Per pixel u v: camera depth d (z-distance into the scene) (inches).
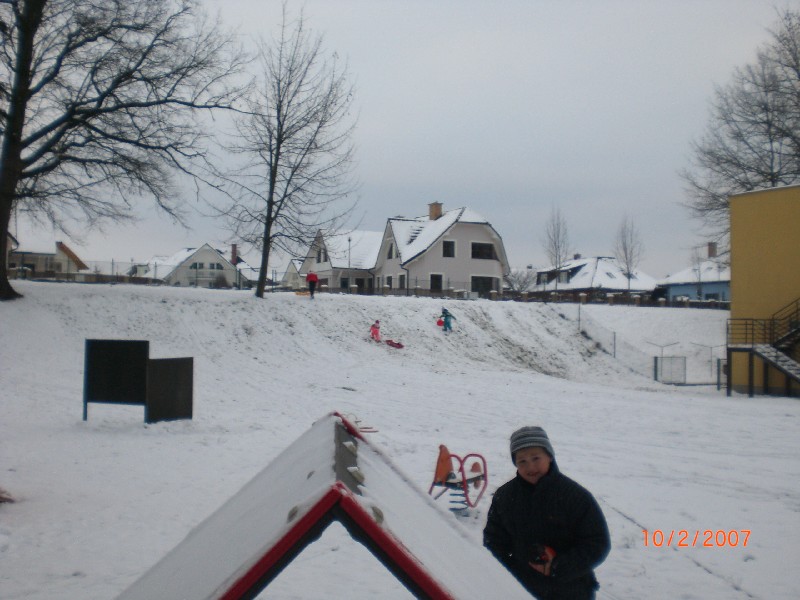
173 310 1147.3
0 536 265.7
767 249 1275.8
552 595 143.0
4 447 444.5
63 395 706.2
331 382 925.8
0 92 693.9
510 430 616.1
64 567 236.4
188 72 1083.3
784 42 1631.4
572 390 964.6
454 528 116.3
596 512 146.3
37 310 1033.5
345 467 97.2
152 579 102.8
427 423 644.7
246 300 1263.5
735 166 1764.3
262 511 96.5
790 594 239.0
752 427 668.1
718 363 1363.2
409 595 217.9
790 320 1220.5
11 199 1046.4
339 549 267.6
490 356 1330.0
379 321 1327.5
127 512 306.2
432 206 2719.0
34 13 982.4
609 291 3425.2
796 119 1611.7
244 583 74.8
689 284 3297.2
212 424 560.4
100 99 1075.9
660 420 704.4
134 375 549.3
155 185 1107.3
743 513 348.2
